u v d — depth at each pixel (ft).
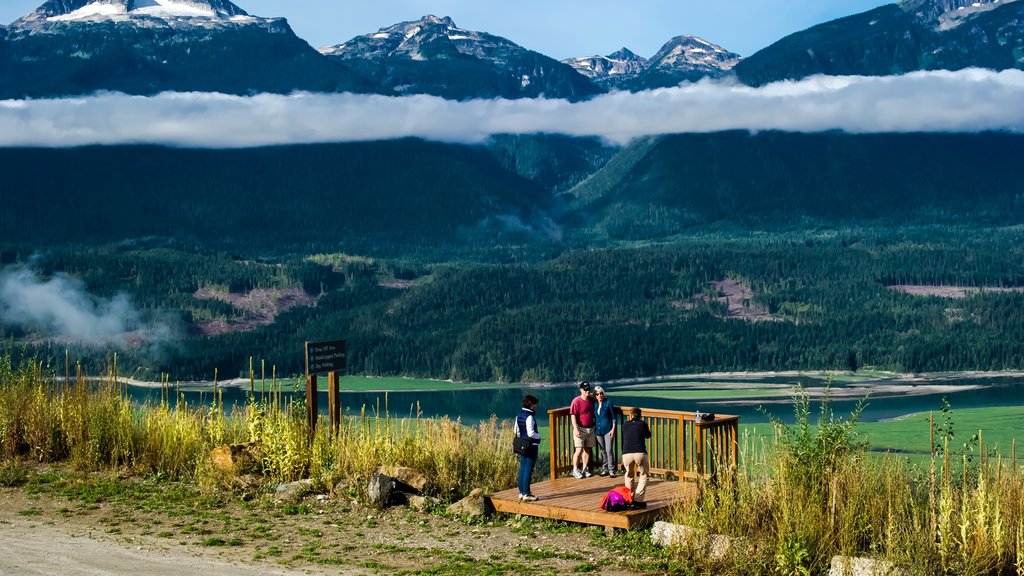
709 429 47.83
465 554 41.29
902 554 36.86
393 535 44.70
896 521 39.50
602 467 55.47
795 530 38.73
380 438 57.47
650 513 45.03
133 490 53.21
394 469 53.57
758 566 38.11
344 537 44.21
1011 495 40.11
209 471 54.49
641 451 45.57
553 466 53.83
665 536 41.88
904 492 41.78
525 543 43.32
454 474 54.65
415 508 49.80
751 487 42.65
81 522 45.98
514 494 49.47
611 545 42.55
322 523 46.93
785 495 40.11
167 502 50.78
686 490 47.29
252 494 52.54
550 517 46.44
